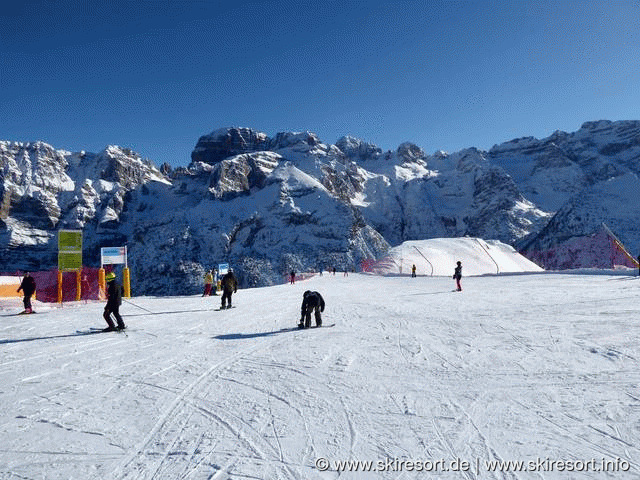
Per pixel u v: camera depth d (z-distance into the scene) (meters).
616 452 3.65
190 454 3.79
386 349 7.89
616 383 5.45
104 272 22.42
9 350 8.38
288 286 37.25
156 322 12.34
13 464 3.63
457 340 8.52
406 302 16.92
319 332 10.00
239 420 4.59
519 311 12.38
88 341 9.32
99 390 5.70
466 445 3.87
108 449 3.92
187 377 6.29
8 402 5.23
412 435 4.11
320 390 5.57
